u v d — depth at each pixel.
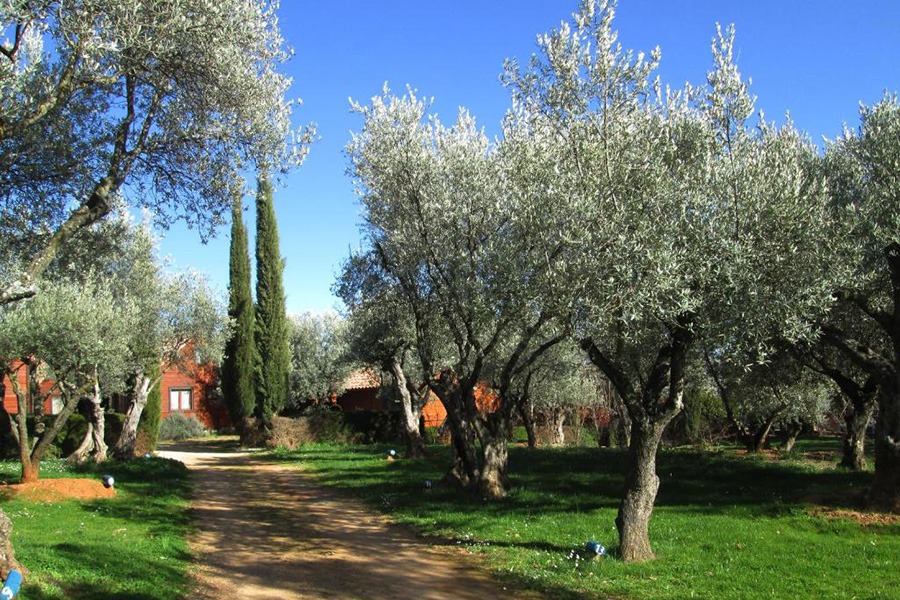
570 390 32.91
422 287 18.73
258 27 10.34
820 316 13.79
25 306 17.94
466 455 18.84
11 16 7.84
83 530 13.02
